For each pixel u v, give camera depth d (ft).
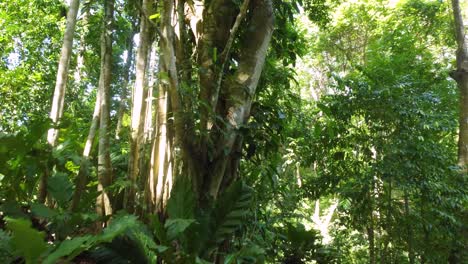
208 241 10.86
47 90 25.98
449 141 26.76
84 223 11.62
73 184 13.48
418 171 19.11
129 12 16.34
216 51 12.73
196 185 11.79
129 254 9.86
